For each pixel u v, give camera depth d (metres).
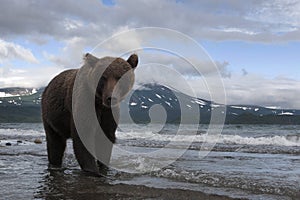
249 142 18.14
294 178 7.31
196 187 6.47
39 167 9.32
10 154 12.14
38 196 5.98
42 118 9.55
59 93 8.81
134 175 7.75
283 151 13.61
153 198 5.74
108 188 6.47
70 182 7.13
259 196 5.79
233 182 6.81
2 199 5.79
